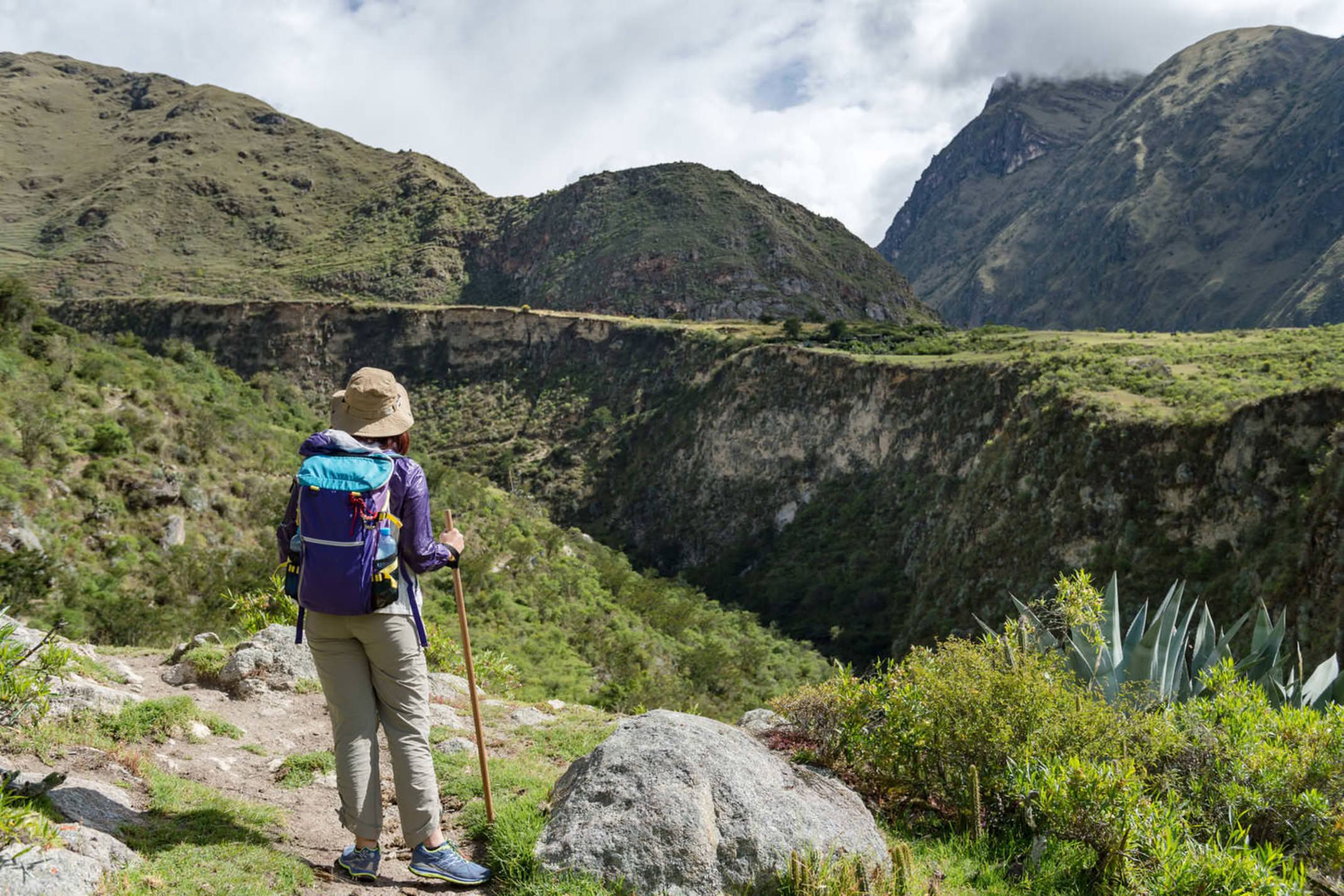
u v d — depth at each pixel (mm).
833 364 94625
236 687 7344
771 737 7180
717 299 174625
